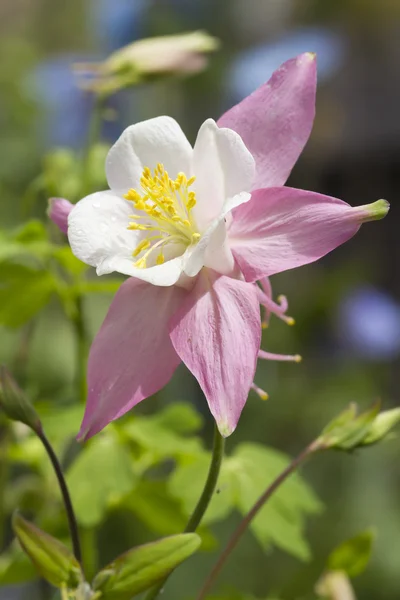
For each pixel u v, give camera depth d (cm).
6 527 44
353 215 30
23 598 48
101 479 37
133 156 32
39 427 30
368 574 64
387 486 69
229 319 30
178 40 41
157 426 39
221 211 30
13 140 73
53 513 41
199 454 38
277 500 38
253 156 31
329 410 73
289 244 30
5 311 40
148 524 39
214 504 37
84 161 42
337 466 70
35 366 55
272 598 39
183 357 30
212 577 32
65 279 42
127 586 30
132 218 31
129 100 72
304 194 30
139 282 31
